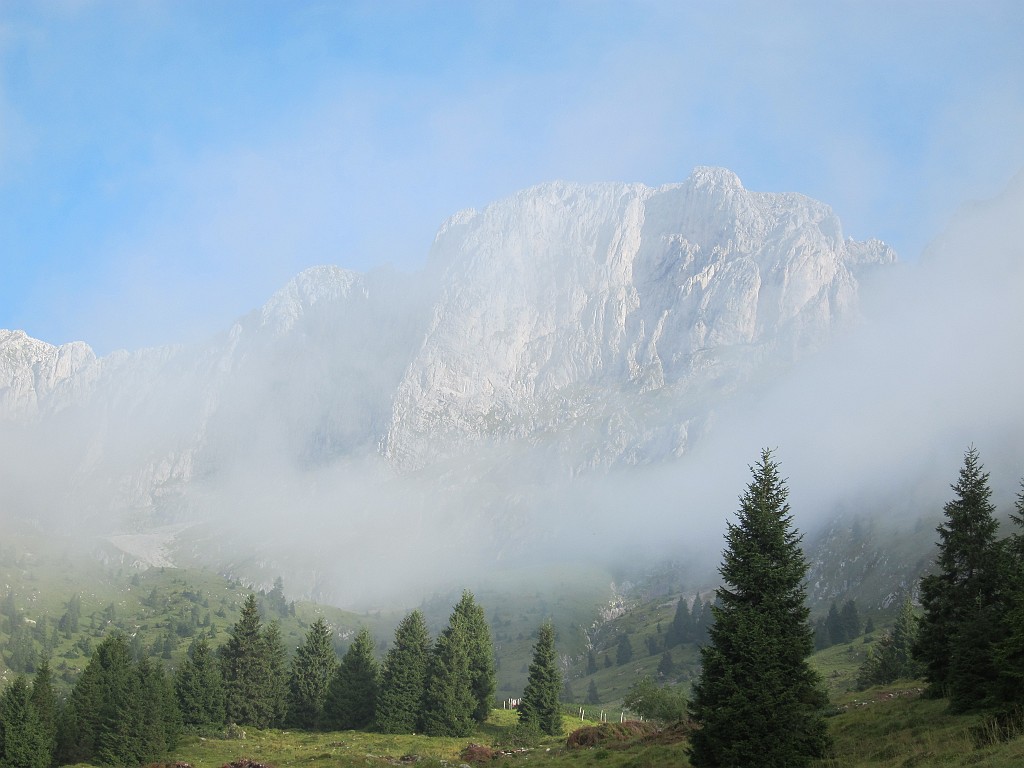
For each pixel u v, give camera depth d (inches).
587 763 3137.3
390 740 4611.2
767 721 2253.9
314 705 5516.7
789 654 2333.9
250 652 5433.1
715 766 2337.6
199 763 3939.5
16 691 4170.8
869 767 2069.4
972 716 2363.4
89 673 4498.0
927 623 2992.1
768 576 2417.6
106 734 4138.8
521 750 4109.3
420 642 5354.3
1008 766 1713.8
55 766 4178.2
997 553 2925.7
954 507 3063.5
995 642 2449.6
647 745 3267.7
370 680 5359.3
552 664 5039.4
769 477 2586.1
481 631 5497.1
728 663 2361.0
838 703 3513.8
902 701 2967.5
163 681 4660.4
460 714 4936.0
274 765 3713.1
